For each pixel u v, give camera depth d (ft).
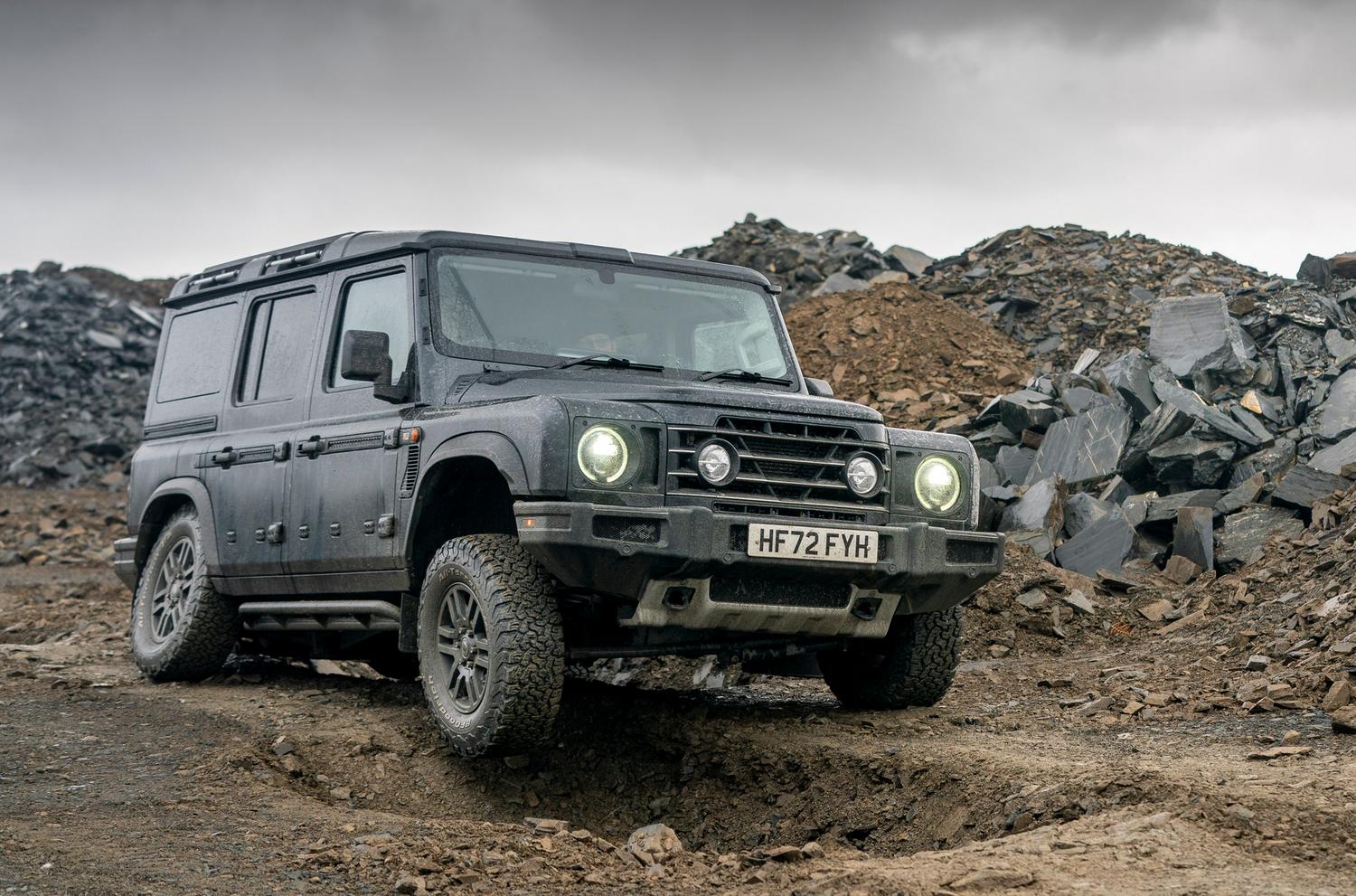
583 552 17.61
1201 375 39.73
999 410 39.75
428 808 18.51
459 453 19.17
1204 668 23.93
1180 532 32.09
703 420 18.44
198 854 14.56
